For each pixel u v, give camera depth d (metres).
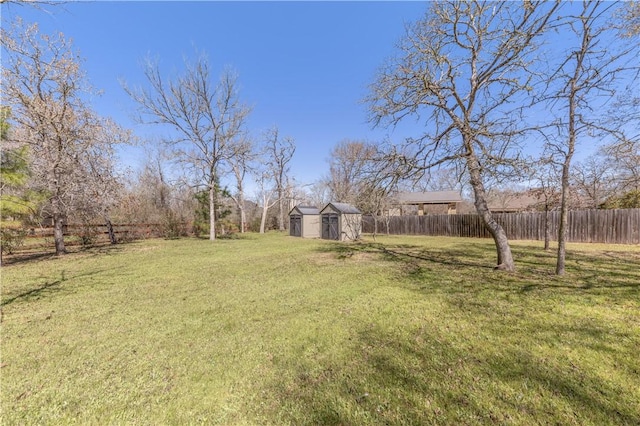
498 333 3.20
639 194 11.62
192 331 3.58
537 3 5.14
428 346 2.96
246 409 2.11
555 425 1.81
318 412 2.04
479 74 6.30
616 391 2.11
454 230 16.58
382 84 7.02
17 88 9.30
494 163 5.84
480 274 6.13
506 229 14.30
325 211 17.11
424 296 4.73
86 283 6.16
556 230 12.77
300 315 4.05
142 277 6.70
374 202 7.72
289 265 8.02
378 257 9.09
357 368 2.61
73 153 10.16
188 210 21.33
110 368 2.72
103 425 1.98
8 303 4.79
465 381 2.32
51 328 3.71
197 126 16.27
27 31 9.13
